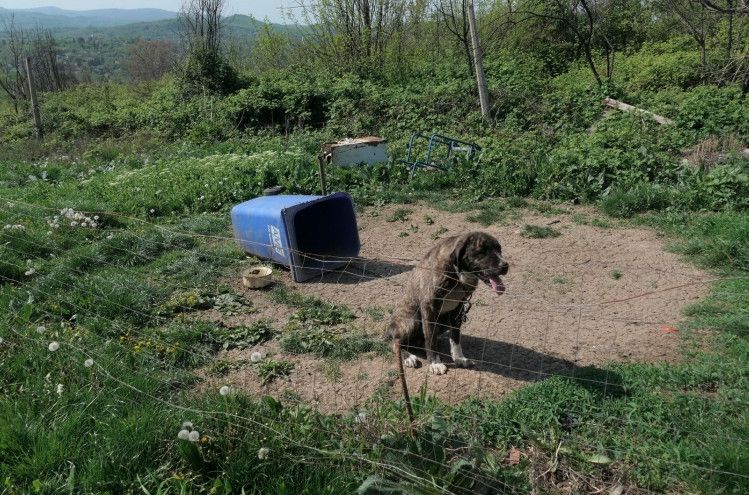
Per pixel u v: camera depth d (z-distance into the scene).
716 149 6.83
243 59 19.55
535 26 16.12
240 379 2.99
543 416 2.44
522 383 2.81
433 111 10.89
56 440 2.21
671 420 2.37
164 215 6.32
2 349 3.01
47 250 4.84
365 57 14.91
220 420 2.27
